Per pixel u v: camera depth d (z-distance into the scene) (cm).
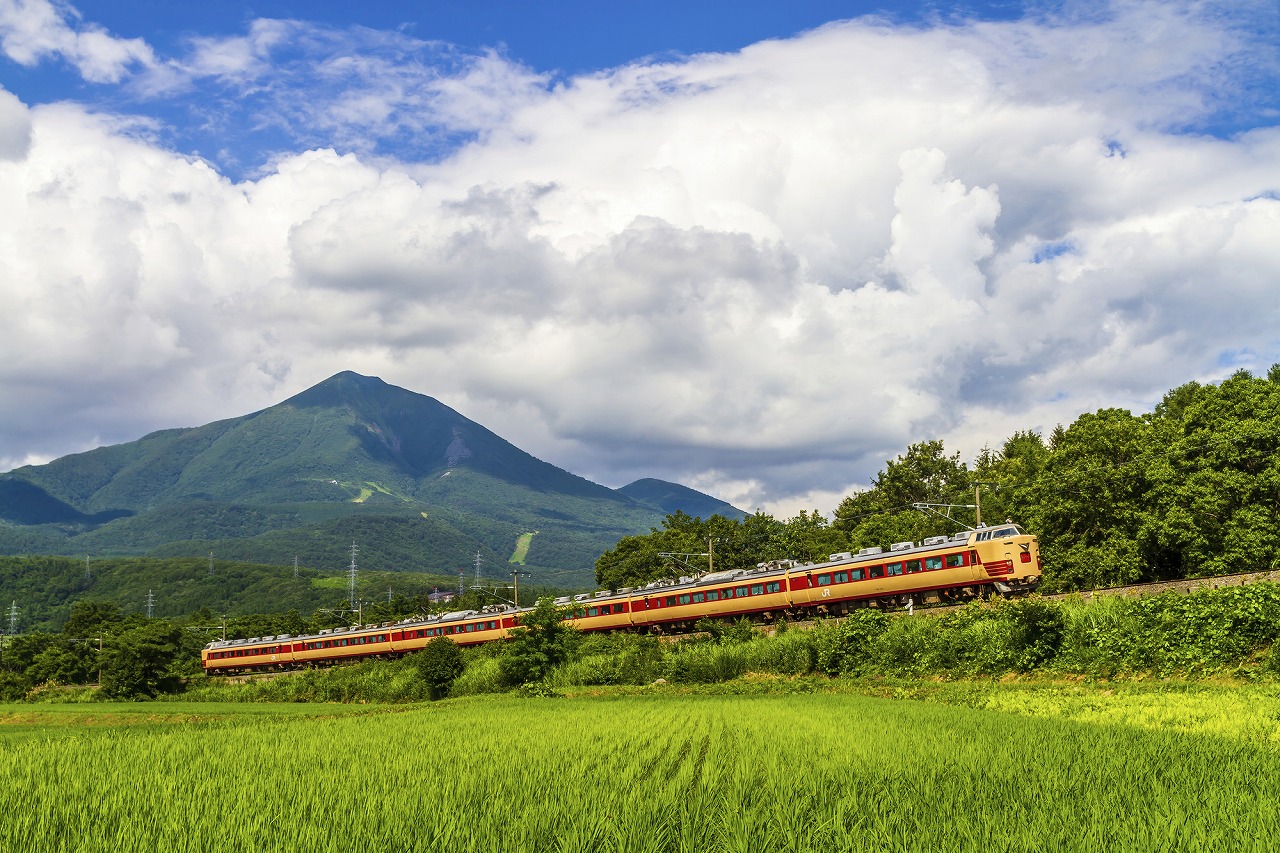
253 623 16162
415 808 1418
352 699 7250
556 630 6278
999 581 5428
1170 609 3519
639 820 1280
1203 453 5272
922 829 1202
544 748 2186
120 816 1425
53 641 13950
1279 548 4838
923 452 10056
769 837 1178
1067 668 3741
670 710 3378
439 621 9031
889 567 5819
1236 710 2411
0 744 2758
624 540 10919
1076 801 1348
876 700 3578
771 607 6425
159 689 8562
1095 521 5466
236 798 1546
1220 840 1104
